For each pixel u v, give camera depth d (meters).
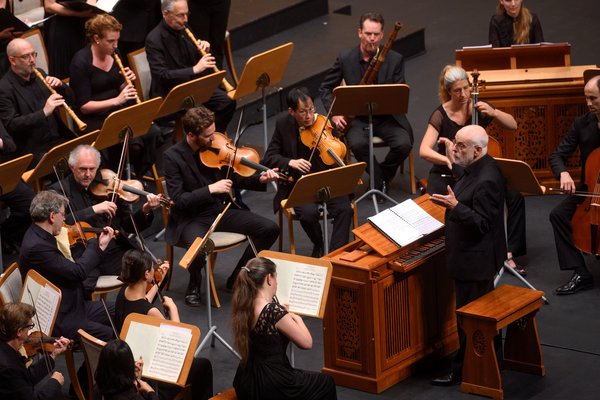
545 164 21.52
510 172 16.09
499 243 15.75
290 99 18.94
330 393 14.18
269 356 13.78
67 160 18.58
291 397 13.80
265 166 19.22
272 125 25.12
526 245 19.52
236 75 25.80
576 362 16.28
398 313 16.02
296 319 13.94
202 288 18.91
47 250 15.76
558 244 18.30
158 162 22.98
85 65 21.03
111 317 16.45
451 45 28.84
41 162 18.25
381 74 21.36
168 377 13.63
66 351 15.40
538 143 21.38
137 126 19.45
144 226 18.59
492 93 21.03
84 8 23.03
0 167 17.11
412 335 16.28
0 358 13.72
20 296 15.80
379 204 21.50
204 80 20.58
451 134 18.66
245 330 13.73
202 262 18.14
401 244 15.84
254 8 28.58
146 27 24.19
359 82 21.61
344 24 29.19
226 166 18.75
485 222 15.32
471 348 15.45
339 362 16.05
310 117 19.02
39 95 20.11
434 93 26.17
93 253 16.12
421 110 25.31
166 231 18.64
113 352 12.74
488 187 15.32
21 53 19.66
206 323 17.80
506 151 21.41
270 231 18.53
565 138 18.53
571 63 27.17
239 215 18.61
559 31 29.09
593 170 17.84
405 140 21.25
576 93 21.05
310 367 16.56
